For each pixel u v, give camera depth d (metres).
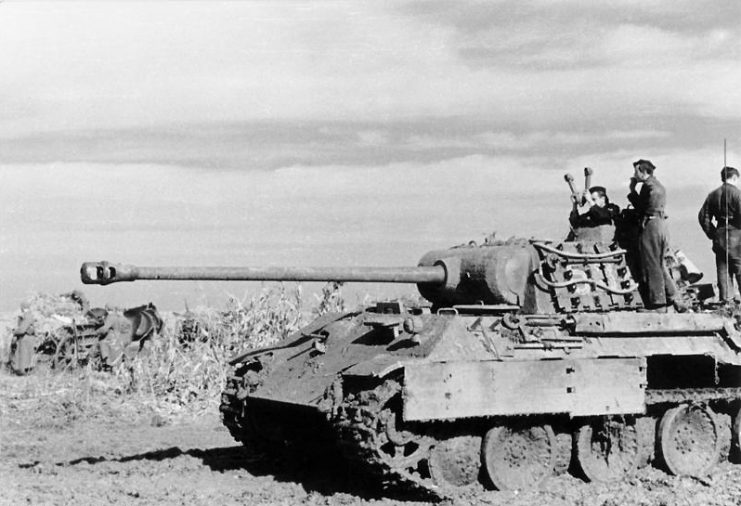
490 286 15.62
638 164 17.11
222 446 18.94
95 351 28.98
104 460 17.05
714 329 16.48
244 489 14.46
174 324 29.77
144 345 28.97
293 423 16.58
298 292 27.58
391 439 13.38
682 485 14.99
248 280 14.66
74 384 26.22
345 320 16.89
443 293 16.39
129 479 15.21
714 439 16.61
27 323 29.69
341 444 13.88
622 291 16.58
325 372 15.07
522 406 14.21
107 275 13.36
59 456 17.64
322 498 13.93
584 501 13.69
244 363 17.19
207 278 14.21
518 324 14.73
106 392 25.27
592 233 17.38
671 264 18.08
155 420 21.95
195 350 26.72
